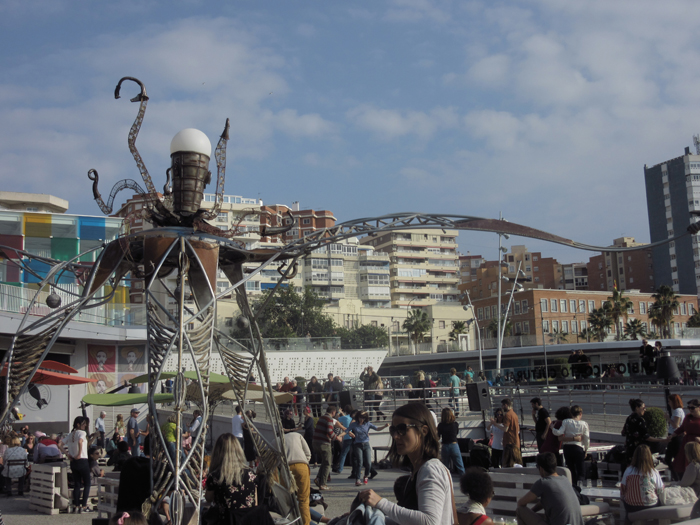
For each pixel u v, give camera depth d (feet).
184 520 23.08
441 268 436.35
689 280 388.16
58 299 22.11
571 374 111.86
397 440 13.28
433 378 114.93
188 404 83.66
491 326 312.91
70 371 47.91
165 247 20.61
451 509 12.71
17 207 225.76
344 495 42.42
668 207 401.08
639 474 27.17
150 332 19.66
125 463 23.61
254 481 21.29
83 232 118.62
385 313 342.23
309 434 58.65
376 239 446.19
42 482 38.73
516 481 26.84
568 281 460.14
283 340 141.49
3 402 20.06
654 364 82.74
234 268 23.90
